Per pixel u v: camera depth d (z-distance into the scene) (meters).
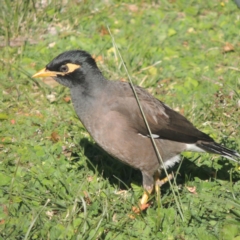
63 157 11.42
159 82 13.98
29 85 13.70
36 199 10.35
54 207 10.15
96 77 10.26
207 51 15.09
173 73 14.23
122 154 10.34
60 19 16.00
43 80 13.99
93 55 14.76
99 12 16.36
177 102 13.20
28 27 15.60
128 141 10.19
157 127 10.35
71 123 12.52
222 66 14.55
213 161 11.47
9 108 13.02
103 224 9.75
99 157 11.52
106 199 10.23
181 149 10.62
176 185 10.54
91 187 10.69
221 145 10.75
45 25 15.77
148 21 16.16
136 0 16.94
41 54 14.77
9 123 12.49
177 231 9.66
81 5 16.42
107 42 14.87
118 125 10.11
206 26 16.00
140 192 10.71
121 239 9.55
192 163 11.41
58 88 13.62
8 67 14.14
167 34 15.66
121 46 15.09
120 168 11.34
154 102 10.52
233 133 12.34
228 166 11.30
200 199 10.34
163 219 9.88
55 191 10.46
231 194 10.44
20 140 11.98
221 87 13.68
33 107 13.08
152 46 15.23
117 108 10.16
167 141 10.50
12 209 10.07
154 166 10.51
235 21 16.25
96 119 10.19
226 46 15.14
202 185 10.73
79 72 10.21
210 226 9.76
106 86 10.32
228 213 9.95
